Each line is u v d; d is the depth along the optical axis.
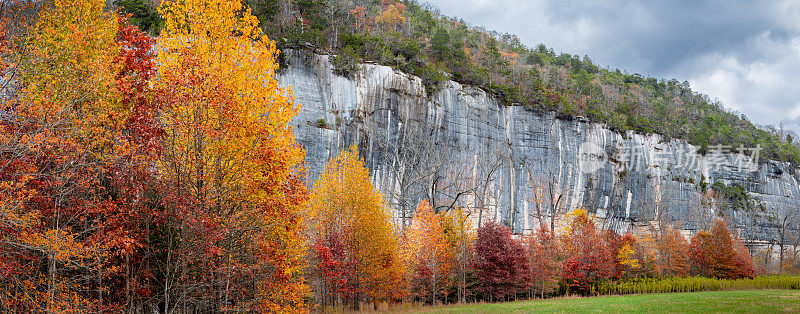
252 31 16.20
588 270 49.50
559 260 50.47
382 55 73.38
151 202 15.97
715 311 26.95
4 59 13.94
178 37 15.42
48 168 14.58
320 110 63.44
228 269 16.28
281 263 17.66
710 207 100.81
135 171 14.38
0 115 13.52
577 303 34.31
